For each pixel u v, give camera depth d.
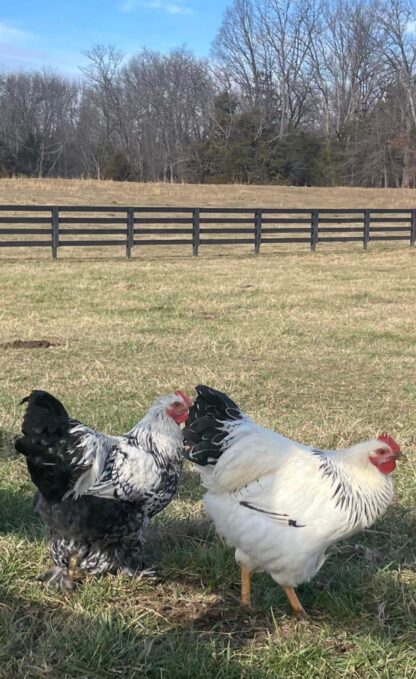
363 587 4.28
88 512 3.97
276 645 3.71
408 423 7.35
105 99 81.94
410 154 64.50
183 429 4.04
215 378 8.83
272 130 72.62
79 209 20.89
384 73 75.69
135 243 21.75
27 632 3.73
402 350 10.66
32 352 10.09
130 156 81.31
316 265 21.09
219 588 4.31
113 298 14.58
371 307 14.23
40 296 14.64
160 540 4.84
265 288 16.31
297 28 77.88
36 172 77.44
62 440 3.88
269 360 9.91
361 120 72.75
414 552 4.76
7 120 79.38
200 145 70.88
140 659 3.54
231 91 80.44
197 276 18.11
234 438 3.91
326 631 3.85
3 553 4.51
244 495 3.85
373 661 3.62
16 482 5.63
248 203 41.31
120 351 10.23
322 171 67.62
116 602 4.12
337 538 3.81
